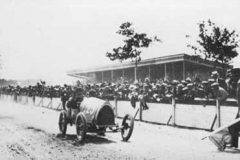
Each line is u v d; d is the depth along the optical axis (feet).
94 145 33.76
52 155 28.35
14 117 65.31
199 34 72.28
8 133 41.78
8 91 154.10
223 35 70.08
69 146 33.04
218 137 31.65
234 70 44.32
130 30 91.91
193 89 48.98
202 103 45.68
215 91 42.52
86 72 129.29
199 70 93.86
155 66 104.68
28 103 120.57
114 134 41.96
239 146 34.01
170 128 47.98
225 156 28.55
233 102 40.57
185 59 85.87
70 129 47.16
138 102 59.77
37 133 42.34
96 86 77.10
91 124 36.29
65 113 40.93
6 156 27.68
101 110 36.55
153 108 55.83
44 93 104.78
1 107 99.96
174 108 50.90
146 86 59.06
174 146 33.50
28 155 28.27
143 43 92.17
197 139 38.19
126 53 92.27
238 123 31.45
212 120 43.91
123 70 113.29
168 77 98.12
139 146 33.40
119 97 66.33
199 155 28.91
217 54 71.00
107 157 27.71
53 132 43.50
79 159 26.84
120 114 65.51
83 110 38.09
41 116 68.80
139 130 46.19
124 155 28.63
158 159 27.09
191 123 47.50
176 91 50.72
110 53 93.71
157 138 38.91
